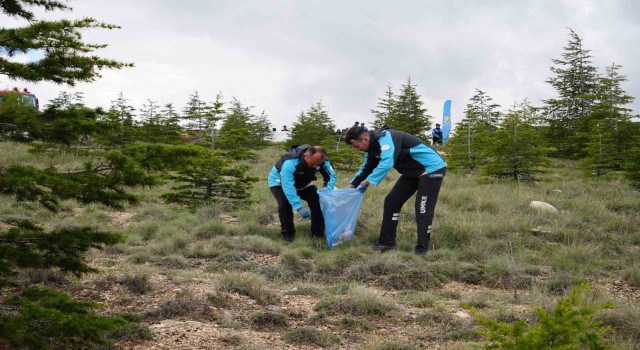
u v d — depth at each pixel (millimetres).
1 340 3293
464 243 8219
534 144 16984
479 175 18984
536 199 12242
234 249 7457
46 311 3264
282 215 8211
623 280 6777
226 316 4812
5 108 3467
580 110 28766
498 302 5590
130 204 3756
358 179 8031
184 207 10070
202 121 16625
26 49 3410
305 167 7848
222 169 9992
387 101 29922
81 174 3564
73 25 3471
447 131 31359
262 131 27828
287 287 6047
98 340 3525
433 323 4863
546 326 2781
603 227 9688
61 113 3627
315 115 27469
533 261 7492
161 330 4383
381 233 7754
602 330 2910
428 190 7504
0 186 3289
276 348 4215
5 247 3453
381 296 5609
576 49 30094
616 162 18656
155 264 6762
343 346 4367
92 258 6672
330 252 7406
